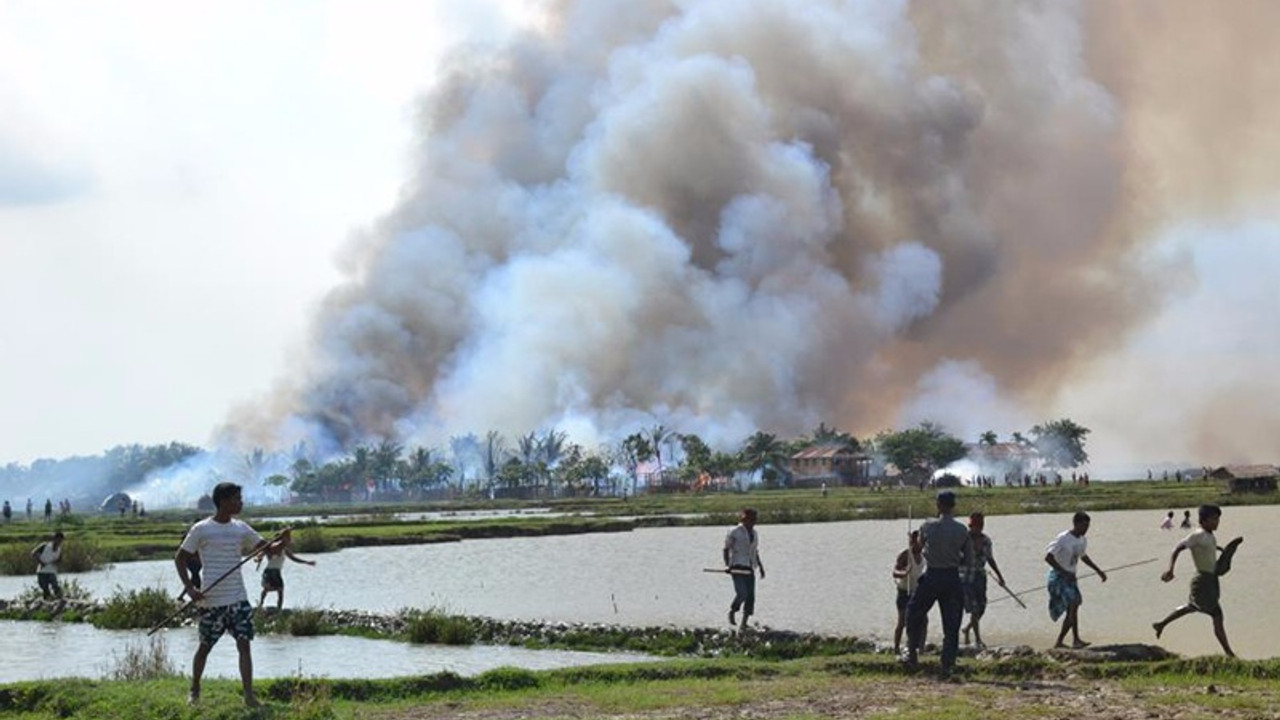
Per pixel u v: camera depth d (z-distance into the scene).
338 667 23.58
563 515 116.31
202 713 15.02
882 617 29.92
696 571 47.81
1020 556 48.31
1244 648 23.16
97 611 33.31
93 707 16.08
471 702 17.41
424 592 41.03
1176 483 173.00
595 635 26.69
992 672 19.14
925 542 19.27
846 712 15.73
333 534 78.00
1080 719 14.69
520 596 38.59
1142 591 33.78
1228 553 20.66
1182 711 15.17
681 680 19.25
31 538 72.06
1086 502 103.81
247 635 15.66
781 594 36.00
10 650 27.08
